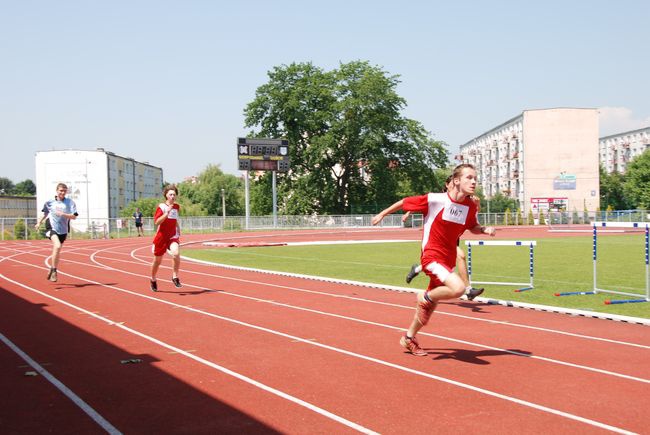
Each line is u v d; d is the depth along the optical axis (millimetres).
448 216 5824
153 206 68750
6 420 4379
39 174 79188
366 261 19688
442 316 8945
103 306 9766
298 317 8797
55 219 12805
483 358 6270
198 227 52000
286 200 64875
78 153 79438
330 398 4883
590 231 47125
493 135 95188
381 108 62000
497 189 92688
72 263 18516
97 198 80125
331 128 60188
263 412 4539
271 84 62406
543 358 6277
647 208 74062
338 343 6992
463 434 4074
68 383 5332
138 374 5625
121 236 45000
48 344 6922
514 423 4289
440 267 5840
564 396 4938
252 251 25547
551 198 77938
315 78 62281
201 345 6875
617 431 4145
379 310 9477
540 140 78500
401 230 57094
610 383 5332
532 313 9227
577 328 7996
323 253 24031
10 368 5855
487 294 11211
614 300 10133
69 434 4098
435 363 6039
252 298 10797
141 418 4414
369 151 62062
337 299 10703
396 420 4355
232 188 90875
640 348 6773
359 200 66188
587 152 78000
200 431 4145
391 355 6391
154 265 11633
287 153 55000
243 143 53688
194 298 10750
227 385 5262
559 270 15930
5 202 85188
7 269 16312
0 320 8461
